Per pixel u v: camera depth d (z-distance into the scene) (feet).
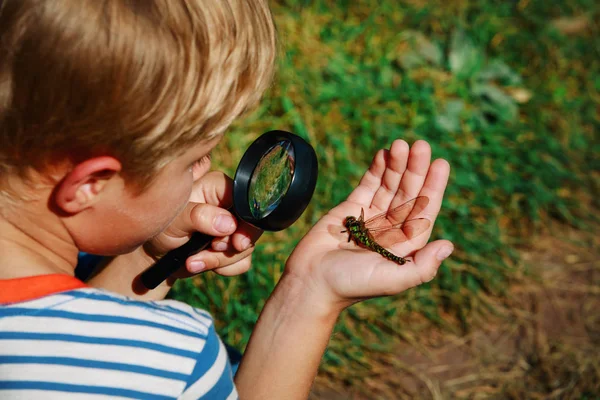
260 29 3.66
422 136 11.28
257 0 3.68
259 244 9.52
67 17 2.97
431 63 12.66
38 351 3.18
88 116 3.12
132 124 3.18
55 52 2.99
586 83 13.43
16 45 3.02
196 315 3.66
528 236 10.84
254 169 4.75
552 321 9.73
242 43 3.50
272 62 3.83
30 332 3.21
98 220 3.59
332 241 4.96
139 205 3.59
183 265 5.23
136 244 3.84
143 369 3.30
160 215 3.72
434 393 8.63
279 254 9.41
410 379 8.78
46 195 3.47
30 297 3.28
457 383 8.81
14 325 3.21
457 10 13.74
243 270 5.36
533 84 13.00
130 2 3.05
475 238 10.29
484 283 9.95
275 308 4.73
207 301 8.70
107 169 3.30
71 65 3.01
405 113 11.59
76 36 2.98
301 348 4.59
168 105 3.23
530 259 10.59
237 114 3.69
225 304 8.73
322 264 4.69
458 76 12.46
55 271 3.58
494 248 10.36
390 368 8.87
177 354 3.42
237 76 3.51
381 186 5.53
